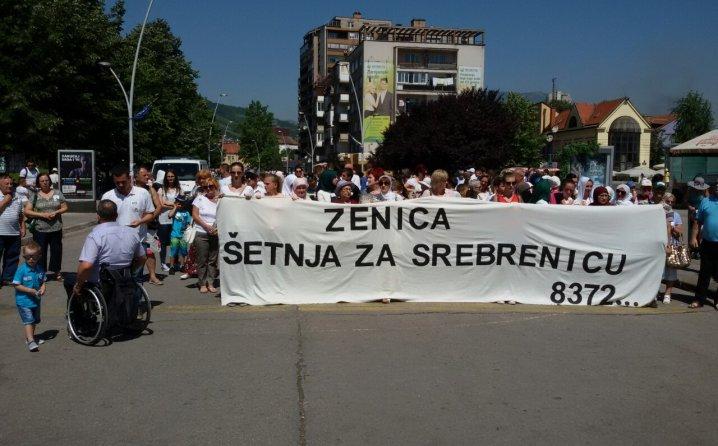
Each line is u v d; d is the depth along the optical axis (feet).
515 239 30.30
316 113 387.75
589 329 25.50
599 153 81.25
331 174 44.24
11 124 98.12
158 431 15.28
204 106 209.15
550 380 19.21
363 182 55.83
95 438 14.92
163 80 165.27
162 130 147.23
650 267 30.60
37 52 99.14
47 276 35.78
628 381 19.29
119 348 21.93
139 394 17.66
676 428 15.90
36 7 99.50
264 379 18.88
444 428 15.62
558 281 30.55
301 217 29.19
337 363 20.43
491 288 30.42
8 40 96.73
